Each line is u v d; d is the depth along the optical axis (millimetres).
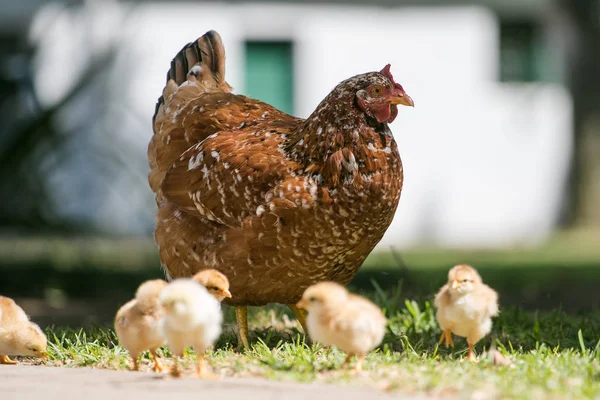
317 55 25516
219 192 7805
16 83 24672
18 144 20125
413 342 8359
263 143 7953
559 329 9117
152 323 6824
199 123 8672
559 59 26391
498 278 16156
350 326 6461
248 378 6590
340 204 7504
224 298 8000
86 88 24406
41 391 6055
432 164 25719
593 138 26250
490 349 7570
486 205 25891
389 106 7711
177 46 25047
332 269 7805
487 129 25922
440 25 25688
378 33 25625
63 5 24781
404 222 25625
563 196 26266
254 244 7602
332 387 6105
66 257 18344
